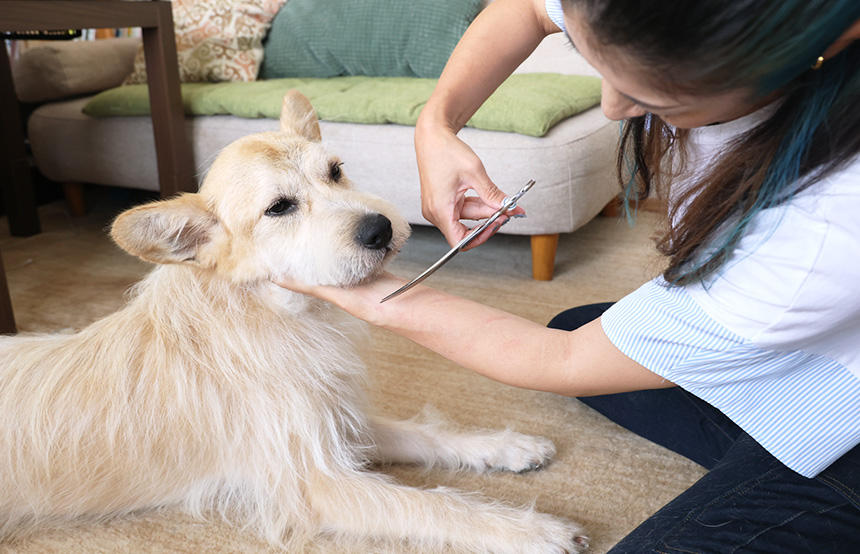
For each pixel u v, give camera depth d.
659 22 0.55
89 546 1.19
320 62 3.17
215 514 1.28
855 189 0.66
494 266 2.47
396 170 2.37
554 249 2.30
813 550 0.84
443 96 1.20
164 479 1.22
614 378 0.91
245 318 1.20
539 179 2.18
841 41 0.58
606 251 2.56
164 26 2.47
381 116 2.39
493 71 1.24
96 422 1.16
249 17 3.18
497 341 0.95
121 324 1.24
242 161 1.18
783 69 0.56
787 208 0.71
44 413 1.16
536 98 2.29
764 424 0.92
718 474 0.99
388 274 1.16
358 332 1.38
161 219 1.08
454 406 1.59
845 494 0.88
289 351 1.21
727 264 0.76
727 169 0.75
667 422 1.33
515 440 1.38
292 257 1.14
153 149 2.81
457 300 0.99
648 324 0.84
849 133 0.65
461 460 1.36
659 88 0.61
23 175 2.85
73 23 2.04
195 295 1.19
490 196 1.08
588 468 1.35
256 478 1.22
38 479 1.17
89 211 3.26
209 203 1.17
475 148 2.23
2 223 3.11
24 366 1.21
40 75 3.06
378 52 3.06
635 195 1.17
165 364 1.18
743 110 0.67
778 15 0.52
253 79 3.13
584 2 0.59
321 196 1.19
